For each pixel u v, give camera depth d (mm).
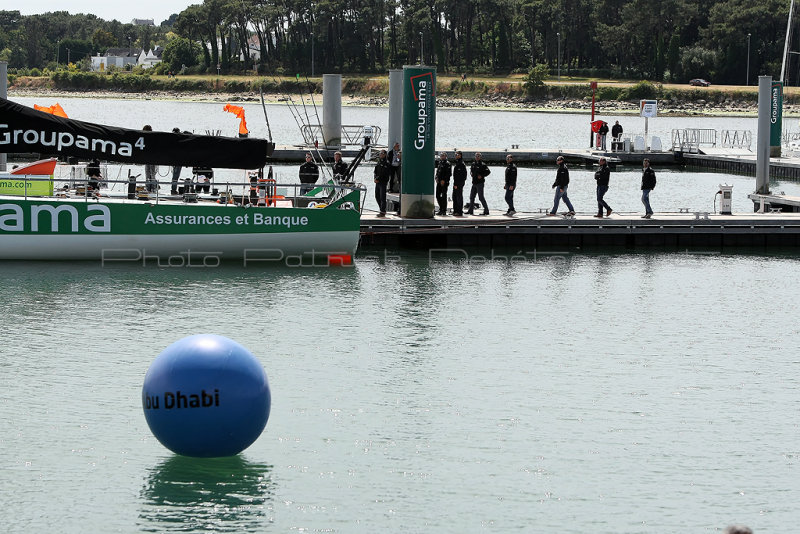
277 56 193125
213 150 27203
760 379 18859
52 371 18344
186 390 13758
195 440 13812
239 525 12727
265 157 27531
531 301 24906
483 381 18406
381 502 13438
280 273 27547
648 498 13719
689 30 181375
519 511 13250
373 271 28344
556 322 22812
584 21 188000
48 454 14711
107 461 14539
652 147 64500
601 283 27312
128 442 15227
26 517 12812
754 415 16953
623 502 13586
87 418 16109
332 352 19969
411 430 15930
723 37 170375
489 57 194875
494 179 53594
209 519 12867
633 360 19938
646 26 175125
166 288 25141
